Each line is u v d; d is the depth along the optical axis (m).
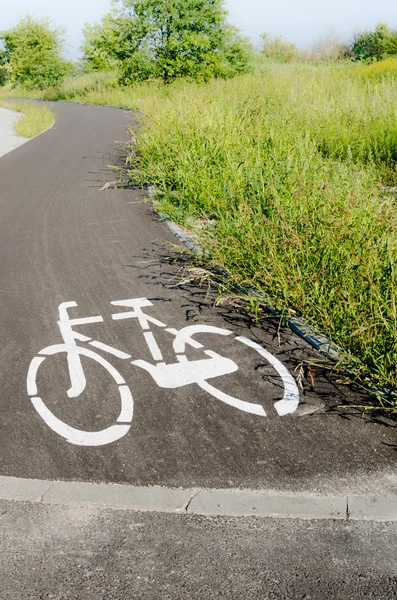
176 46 36.00
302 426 3.76
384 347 4.28
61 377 4.41
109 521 3.03
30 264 7.05
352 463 3.41
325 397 4.08
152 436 3.70
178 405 4.02
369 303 4.62
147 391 4.20
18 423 3.88
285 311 5.29
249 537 2.89
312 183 6.70
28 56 56.22
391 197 6.63
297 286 5.13
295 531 2.93
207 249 6.72
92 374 4.44
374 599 2.54
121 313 5.53
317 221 5.82
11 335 5.16
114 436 3.71
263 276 5.70
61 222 8.90
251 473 3.35
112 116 26.66
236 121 10.98
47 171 13.23
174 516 3.05
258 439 3.64
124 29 36.62
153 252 7.34
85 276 6.57
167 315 5.46
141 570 2.71
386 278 4.85
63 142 18.20
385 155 10.90
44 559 2.79
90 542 2.89
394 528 2.94
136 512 3.08
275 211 6.43
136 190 10.87
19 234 8.38
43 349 4.86
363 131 11.47
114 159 14.39
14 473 3.40
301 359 4.59
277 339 4.93
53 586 2.63
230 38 36.50
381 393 4.06
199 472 3.37
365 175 7.40
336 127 11.83
